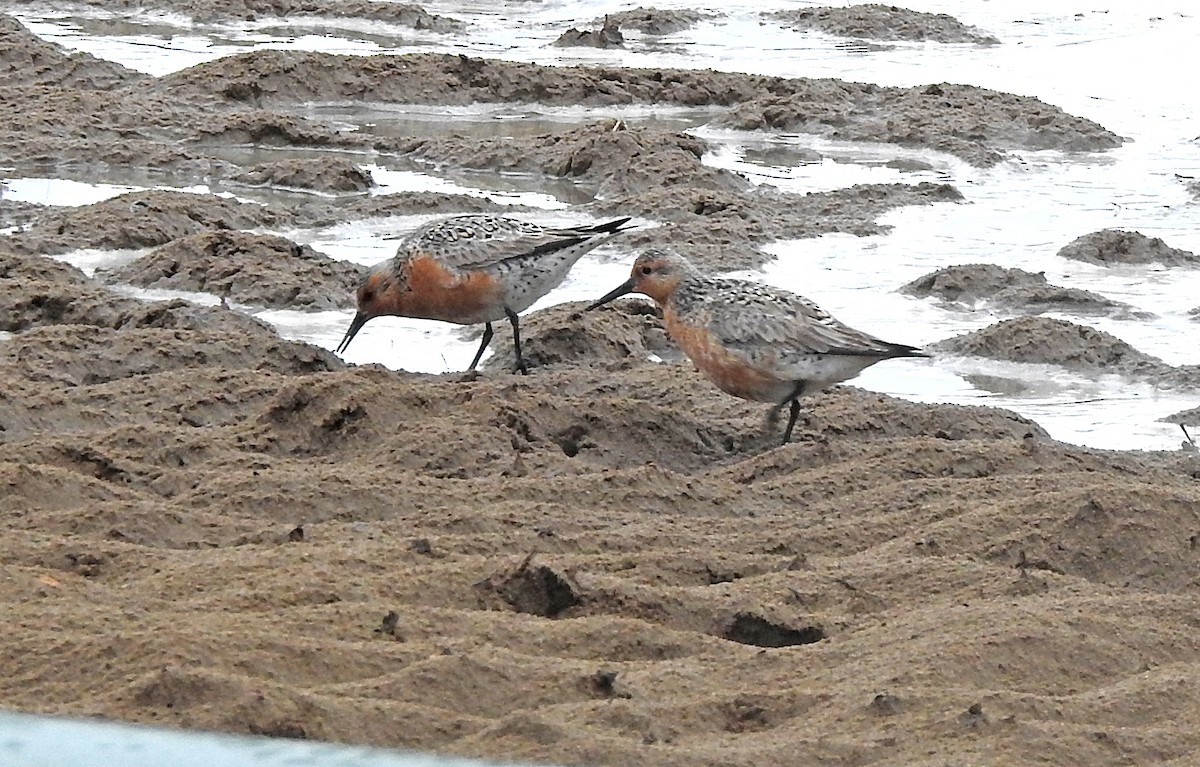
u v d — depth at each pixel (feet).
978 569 33.45
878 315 61.00
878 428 46.80
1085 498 36.55
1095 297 62.69
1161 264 68.69
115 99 90.79
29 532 32.53
